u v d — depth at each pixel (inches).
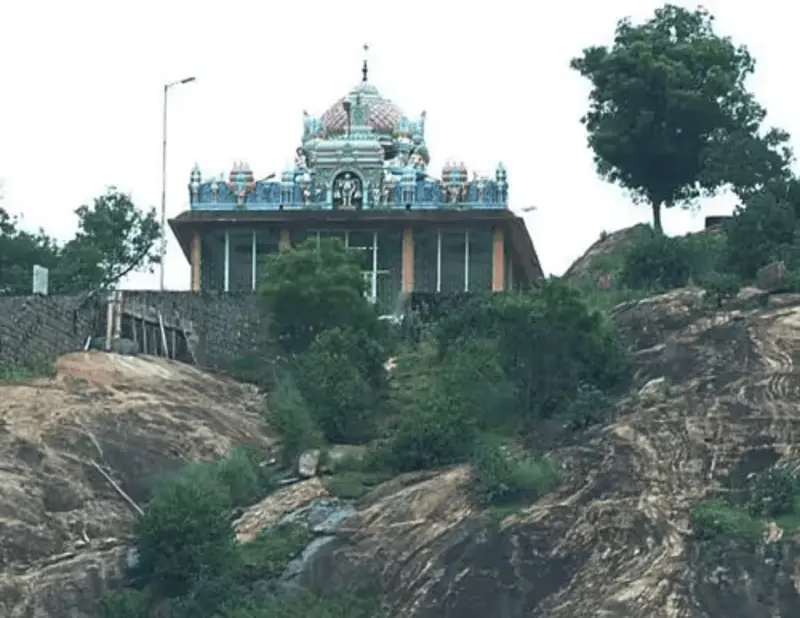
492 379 3582.7
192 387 3720.5
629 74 4500.5
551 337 3543.3
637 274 3983.8
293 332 3902.6
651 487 3287.4
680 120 4473.4
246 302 3973.9
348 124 4426.7
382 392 3683.6
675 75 4468.5
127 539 3353.8
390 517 3309.5
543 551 3211.1
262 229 4347.9
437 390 3585.1
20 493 3376.0
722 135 4471.0
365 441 3585.1
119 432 3526.1
